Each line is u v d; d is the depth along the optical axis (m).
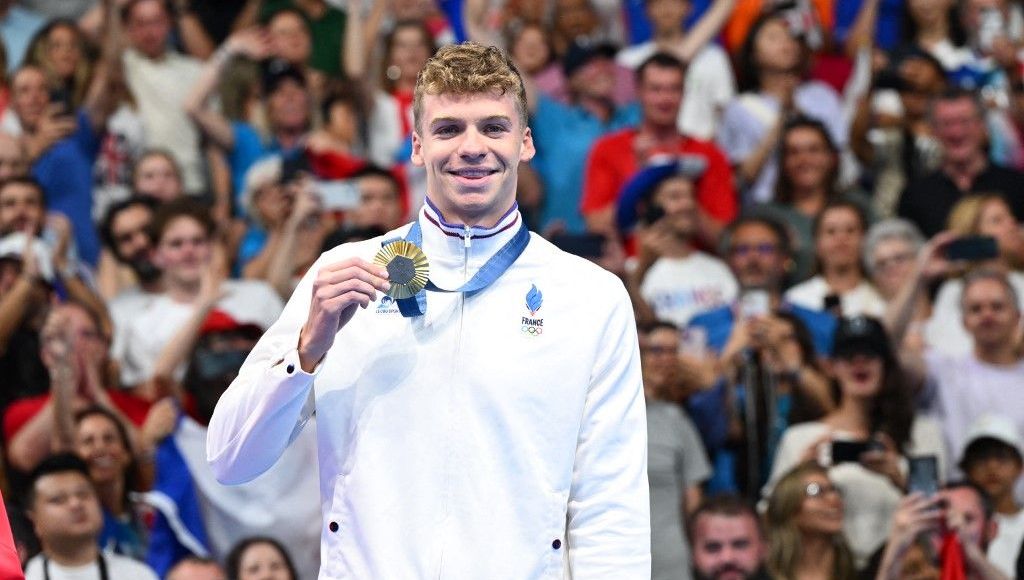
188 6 30.48
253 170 26.08
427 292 9.67
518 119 9.72
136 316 23.30
